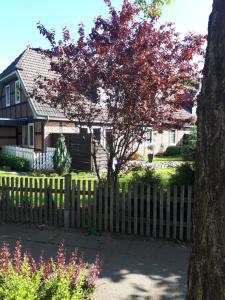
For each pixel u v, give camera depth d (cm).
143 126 765
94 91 768
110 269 538
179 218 689
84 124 809
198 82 759
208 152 244
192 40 753
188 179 707
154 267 550
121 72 713
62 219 760
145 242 665
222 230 238
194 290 255
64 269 410
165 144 2923
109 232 716
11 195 800
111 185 717
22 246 643
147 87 705
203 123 249
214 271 242
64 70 769
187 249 632
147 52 711
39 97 829
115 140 788
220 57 241
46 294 355
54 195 766
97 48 716
